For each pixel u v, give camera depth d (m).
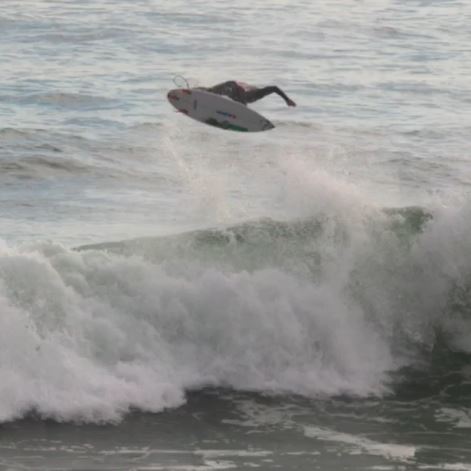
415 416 47.03
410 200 76.69
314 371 50.28
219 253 52.91
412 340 53.66
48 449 41.75
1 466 40.19
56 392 44.75
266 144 93.75
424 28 167.88
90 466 40.53
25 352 45.34
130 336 48.28
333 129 101.44
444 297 54.94
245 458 41.94
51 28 150.50
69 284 48.66
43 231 65.88
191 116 59.50
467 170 88.00
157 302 49.53
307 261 53.59
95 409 44.62
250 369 49.41
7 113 102.75
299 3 187.50
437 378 51.16
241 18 167.25
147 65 129.00
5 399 43.91
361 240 55.03
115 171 83.56
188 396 47.28
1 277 47.28
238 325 50.12
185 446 42.84
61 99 109.19
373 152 92.62
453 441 44.41
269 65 132.62
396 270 54.78
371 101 115.81
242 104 59.06
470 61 142.12
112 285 49.38
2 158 85.31
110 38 145.62
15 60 128.75
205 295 50.28
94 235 65.00
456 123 106.56
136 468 40.50
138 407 45.56
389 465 41.72
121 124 100.00
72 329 47.19
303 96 116.50
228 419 45.56
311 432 44.78
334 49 146.38
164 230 66.50
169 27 155.88
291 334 50.69
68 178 81.38
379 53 145.50
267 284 51.56
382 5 191.00
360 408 47.69
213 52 139.00
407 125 104.75
